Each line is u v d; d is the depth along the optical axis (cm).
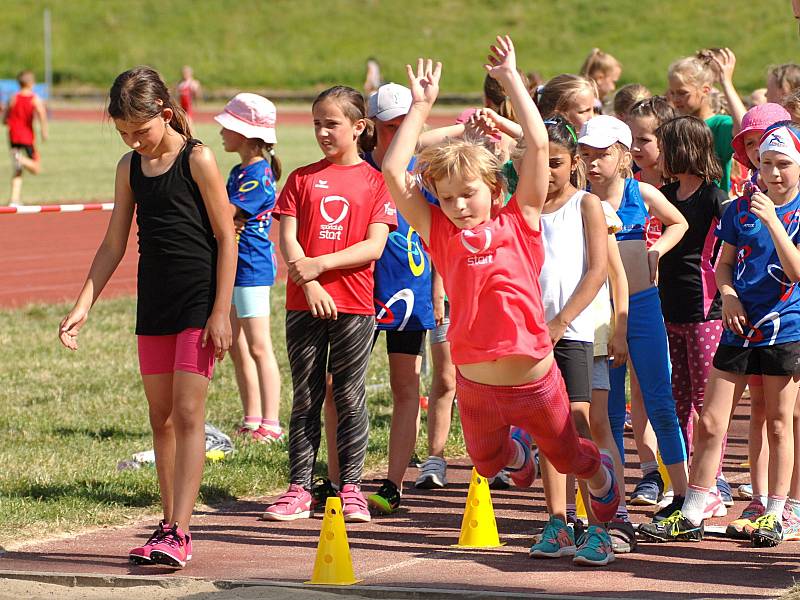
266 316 2906
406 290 2272
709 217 2314
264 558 1953
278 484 2505
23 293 5303
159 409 1930
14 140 8519
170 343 1892
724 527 2117
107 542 2078
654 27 18775
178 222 1856
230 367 3788
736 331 1967
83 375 3600
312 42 19800
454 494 2447
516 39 19088
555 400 1691
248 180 2822
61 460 2627
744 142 2228
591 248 1889
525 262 1683
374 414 3125
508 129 2173
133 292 5331
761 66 16975
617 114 2998
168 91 1864
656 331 2170
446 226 1705
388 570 1847
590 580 1759
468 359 1680
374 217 2217
